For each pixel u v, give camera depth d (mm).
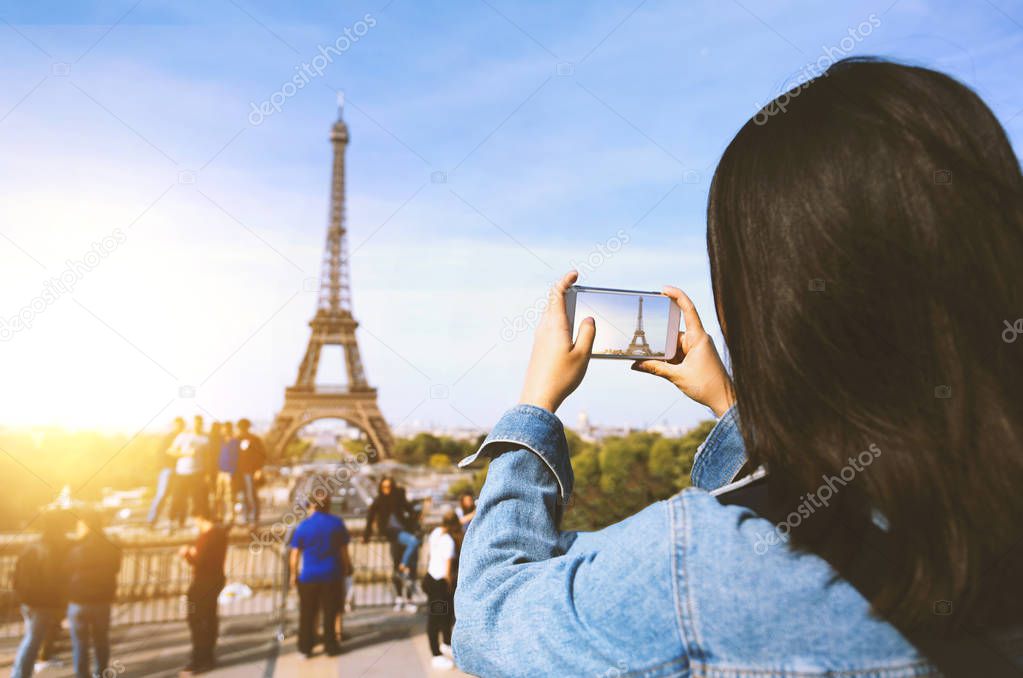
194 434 18875
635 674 769
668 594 783
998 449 691
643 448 50688
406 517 16094
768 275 800
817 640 726
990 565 684
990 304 722
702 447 1132
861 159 775
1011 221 741
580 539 957
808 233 774
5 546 13672
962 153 761
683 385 1229
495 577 908
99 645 9555
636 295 1227
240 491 19250
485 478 1010
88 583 9461
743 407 841
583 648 801
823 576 742
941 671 707
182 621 14703
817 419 755
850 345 739
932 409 709
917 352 721
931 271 726
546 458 989
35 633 9461
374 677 9727
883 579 721
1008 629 692
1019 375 714
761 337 798
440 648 10312
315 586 11039
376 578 16875
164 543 18281
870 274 741
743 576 761
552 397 1051
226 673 10094
